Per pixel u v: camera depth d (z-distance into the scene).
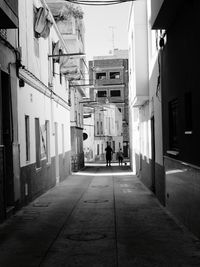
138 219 10.91
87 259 7.20
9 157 11.69
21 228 9.92
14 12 10.20
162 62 12.96
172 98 11.20
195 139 8.64
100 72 73.94
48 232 9.45
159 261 7.03
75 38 35.59
